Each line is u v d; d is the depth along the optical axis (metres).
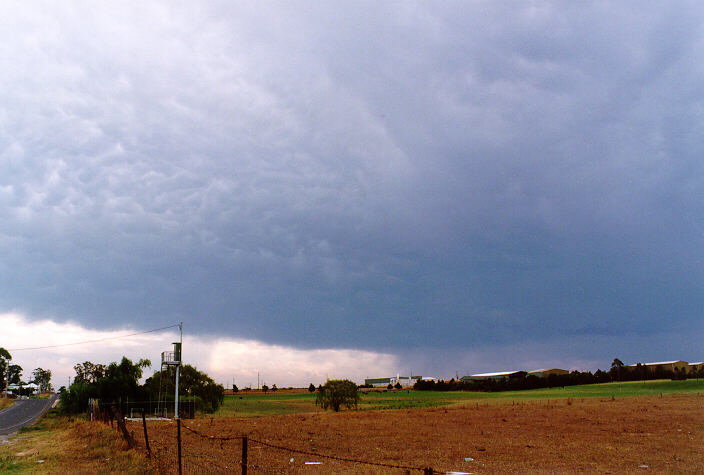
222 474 17.92
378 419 58.94
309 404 136.88
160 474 17.86
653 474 21.12
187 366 90.12
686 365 187.00
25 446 30.47
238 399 174.38
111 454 23.23
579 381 194.12
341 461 24.08
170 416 70.31
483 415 62.03
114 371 81.44
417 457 27.05
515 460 25.83
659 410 62.41
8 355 176.50
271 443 32.47
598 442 33.38
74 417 59.62
